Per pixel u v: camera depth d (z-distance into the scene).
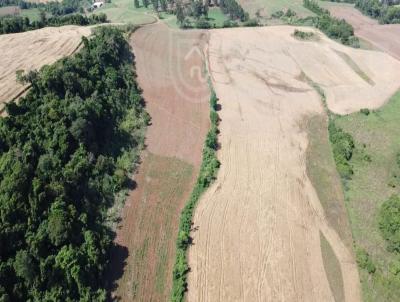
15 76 83.38
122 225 62.19
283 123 89.81
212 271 56.47
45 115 68.69
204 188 70.19
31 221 54.25
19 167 57.22
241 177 73.25
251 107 95.12
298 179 73.19
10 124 64.81
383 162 77.94
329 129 87.69
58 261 51.75
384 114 95.69
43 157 62.22
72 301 49.72
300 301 53.16
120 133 79.06
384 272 56.75
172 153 77.81
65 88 78.50
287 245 60.53
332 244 61.00
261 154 79.31
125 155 74.88
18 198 54.44
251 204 67.44
